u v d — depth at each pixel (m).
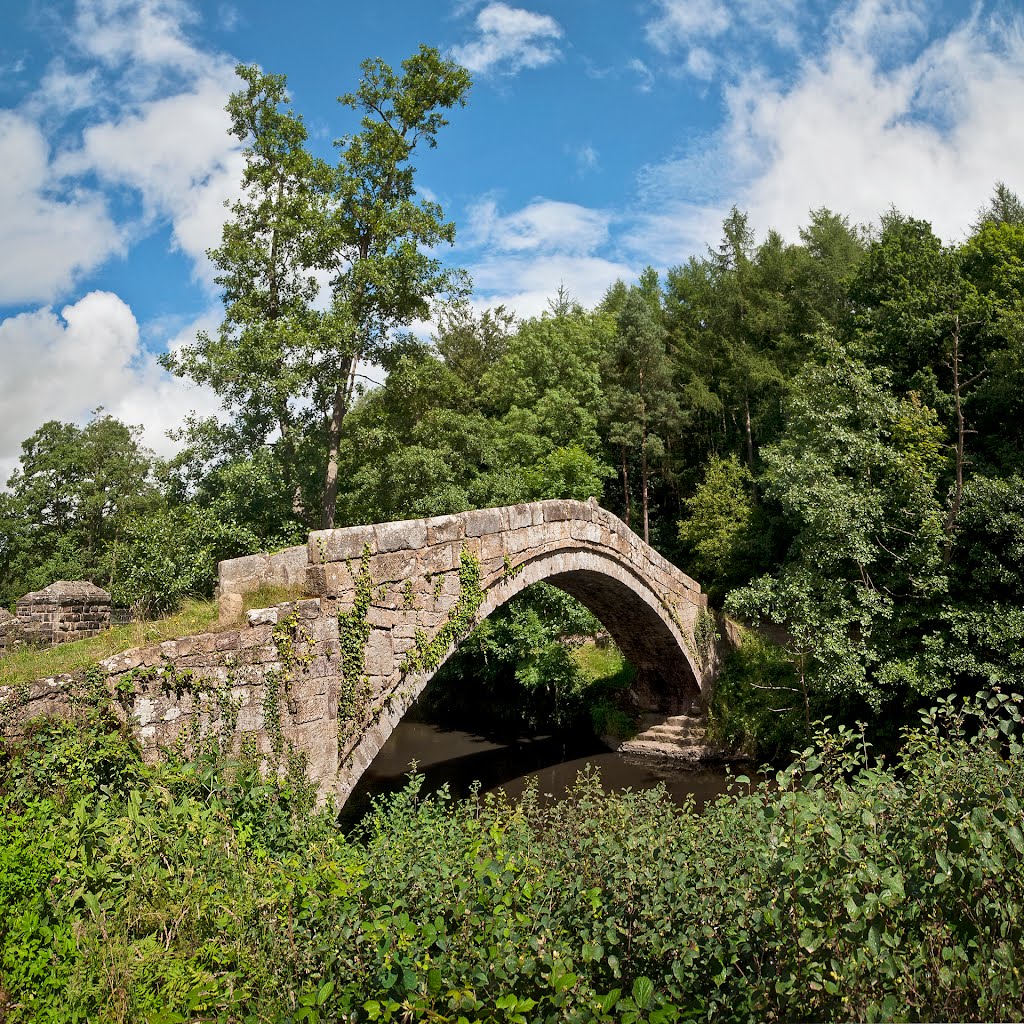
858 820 3.77
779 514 24.06
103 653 7.25
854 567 15.10
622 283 39.00
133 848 5.60
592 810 5.73
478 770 18.03
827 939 3.21
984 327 17.34
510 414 27.02
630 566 16.16
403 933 3.53
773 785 9.36
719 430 31.84
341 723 8.80
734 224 32.31
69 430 36.09
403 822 7.37
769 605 15.37
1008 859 3.62
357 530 9.29
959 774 4.08
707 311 31.20
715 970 3.50
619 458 31.78
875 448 14.85
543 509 13.13
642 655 19.23
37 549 34.50
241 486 18.45
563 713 20.91
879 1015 2.94
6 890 4.64
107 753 6.51
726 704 18.27
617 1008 3.10
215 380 18.67
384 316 20.80
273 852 6.66
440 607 10.45
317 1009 3.62
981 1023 3.13
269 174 19.86
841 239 28.86
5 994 4.21
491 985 3.39
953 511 14.36
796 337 28.31
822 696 15.75
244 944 4.71
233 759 7.42
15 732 6.28
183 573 17.06
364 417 23.86
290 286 20.11
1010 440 16.94
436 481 21.50
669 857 4.16
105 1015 4.16
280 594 8.56
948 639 14.09
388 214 20.06
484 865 4.06
